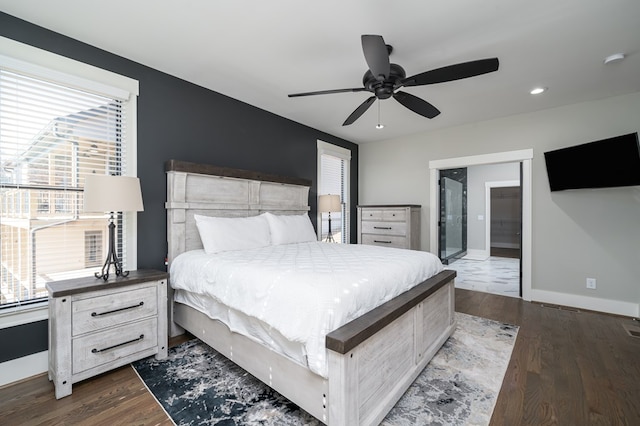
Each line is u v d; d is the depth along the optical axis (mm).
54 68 2051
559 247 3467
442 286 2307
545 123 3539
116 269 2080
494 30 2006
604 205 3225
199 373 1960
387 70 1864
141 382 1855
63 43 2100
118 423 1493
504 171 6727
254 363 1729
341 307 1396
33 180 1998
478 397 1714
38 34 1994
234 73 2682
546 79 2740
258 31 2053
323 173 4648
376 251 2598
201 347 2350
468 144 4129
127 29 2037
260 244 2855
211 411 1584
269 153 3682
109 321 1883
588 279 3311
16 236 1939
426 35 2066
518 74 2643
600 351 2283
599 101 3217
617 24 1930
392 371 1634
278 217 3262
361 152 5363
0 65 1829
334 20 1924
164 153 2666
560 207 3459
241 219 2887
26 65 1924
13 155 1921
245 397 1704
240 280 1777
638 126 3023
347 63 2500
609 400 1673
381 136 4832
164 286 2168
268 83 2891
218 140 3113
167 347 2238
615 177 2910
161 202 2637
